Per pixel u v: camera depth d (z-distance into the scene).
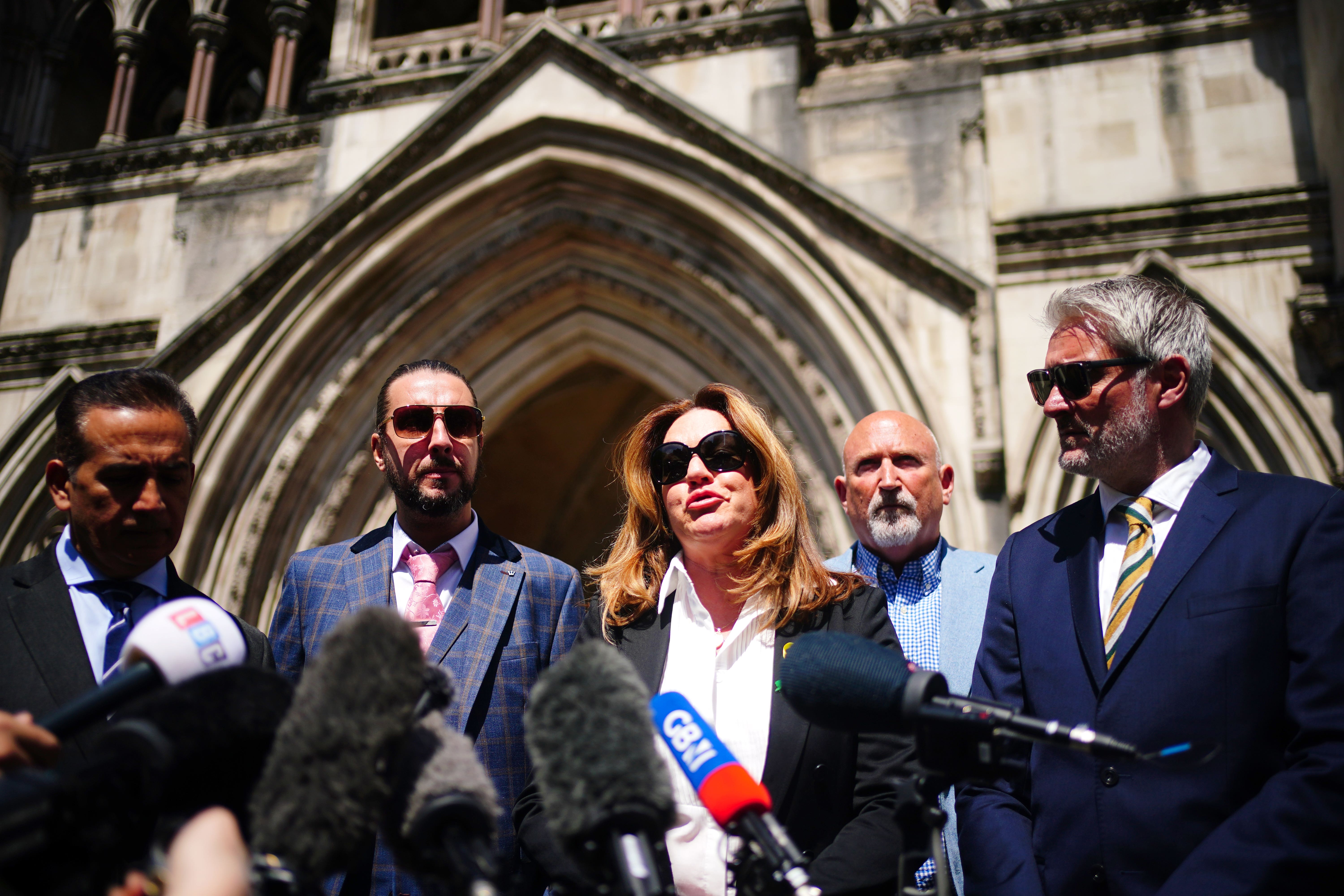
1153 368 2.53
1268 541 2.29
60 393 10.18
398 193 9.43
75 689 2.52
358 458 9.57
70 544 2.78
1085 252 8.13
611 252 9.56
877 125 8.77
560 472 14.11
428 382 3.57
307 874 1.17
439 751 1.32
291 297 9.51
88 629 2.65
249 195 10.30
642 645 2.65
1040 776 2.39
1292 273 7.65
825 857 2.18
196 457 9.25
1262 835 1.94
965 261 8.23
